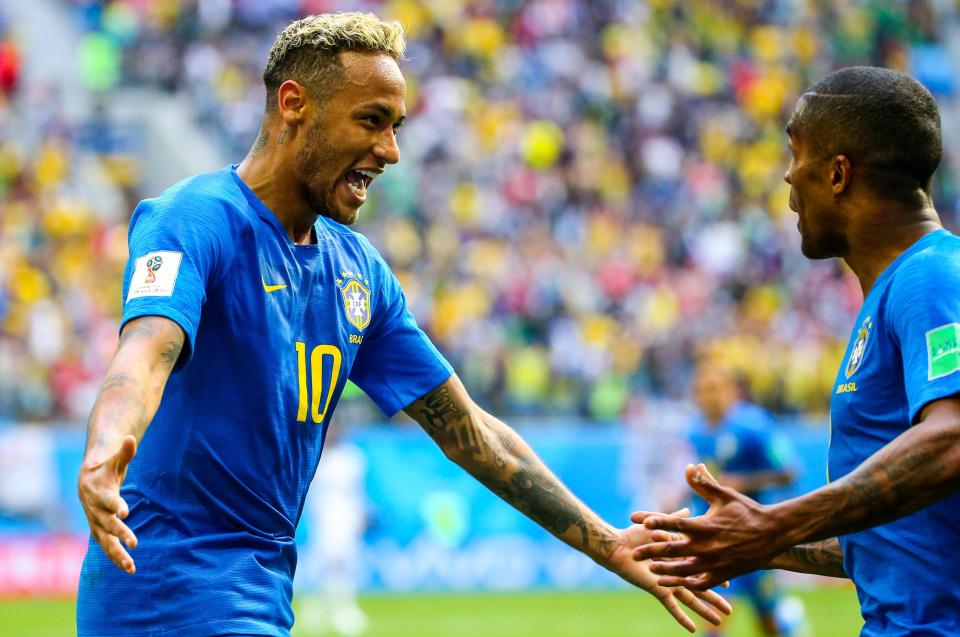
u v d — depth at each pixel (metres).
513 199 85.50
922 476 12.35
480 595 59.91
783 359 79.44
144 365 12.76
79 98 86.94
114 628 13.90
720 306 82.81
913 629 13.15
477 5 98.25
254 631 13.85
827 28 109.50
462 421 16.36
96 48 89.88
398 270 77.12
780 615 36.56
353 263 15.41
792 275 87.44
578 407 72.69
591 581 63.72
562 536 16.62
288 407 14.42
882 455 12.57
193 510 13.99
